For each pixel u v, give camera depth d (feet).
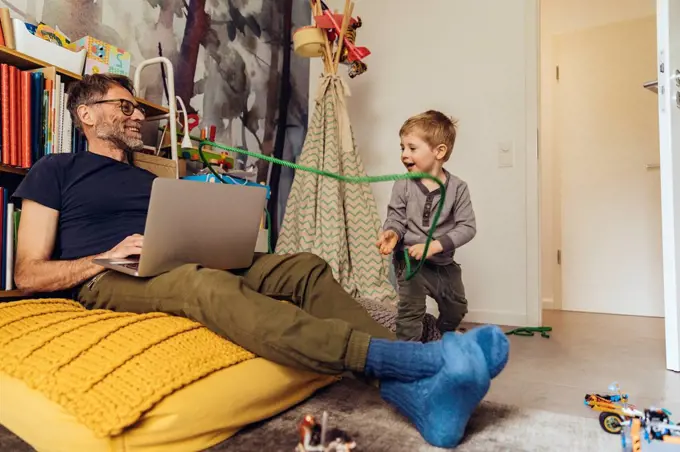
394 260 5.16
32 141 4.53
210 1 7.90
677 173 5.03
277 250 8.20
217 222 3.60
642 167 10.51
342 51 8.20
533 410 3.21
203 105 7.77
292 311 2.85
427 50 8.90
